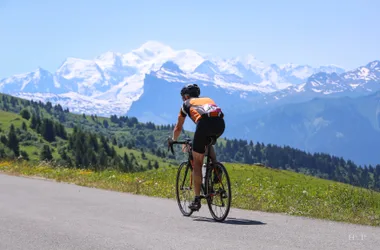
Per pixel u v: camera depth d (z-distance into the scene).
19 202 12.45
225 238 7.80
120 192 16.27
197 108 10.61
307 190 20.45
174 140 11.45
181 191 11.36
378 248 7.10
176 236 7.95
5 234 8.07
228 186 9.78
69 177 21.98
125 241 7.52
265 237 7.91
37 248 7.05
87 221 9.50
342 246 7.21
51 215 10.27
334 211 12.12
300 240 7.66
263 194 15.59
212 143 10.56
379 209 14.97
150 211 11.26
